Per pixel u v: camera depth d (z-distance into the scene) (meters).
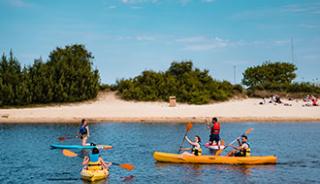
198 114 46.62
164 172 18.56
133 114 46.53
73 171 18.97
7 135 32.31
